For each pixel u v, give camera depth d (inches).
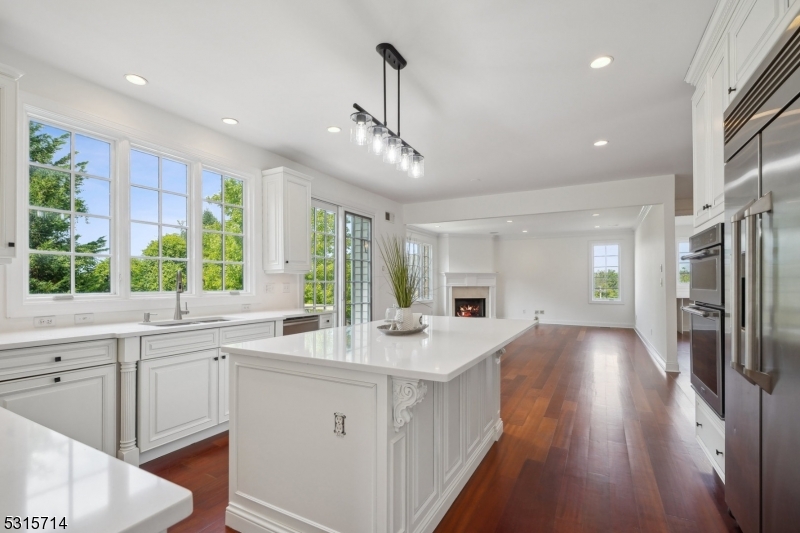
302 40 87.2
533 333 322.7
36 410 78.1
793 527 48.6
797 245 46.7
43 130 99.1
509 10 77.5
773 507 53.7
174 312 123.6
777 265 51.0
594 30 83.9
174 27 82.9
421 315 93.7
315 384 64.9
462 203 252.2
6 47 89.9
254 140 149.1
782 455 51.0
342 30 83.7
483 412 103.1
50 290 100.0
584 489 86.4
